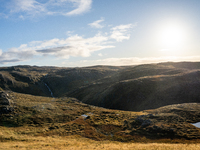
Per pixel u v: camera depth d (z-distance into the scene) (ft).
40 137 84.17
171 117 110.73
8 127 102.99
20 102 161.58
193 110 124.67
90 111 171.42
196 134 79.92
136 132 93.61
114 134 95.09
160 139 80.79
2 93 167.43
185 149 50.70
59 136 89.66
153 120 107.96
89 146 63.52
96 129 105.81
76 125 113.70
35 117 127.44
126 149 53.52
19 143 66.95
